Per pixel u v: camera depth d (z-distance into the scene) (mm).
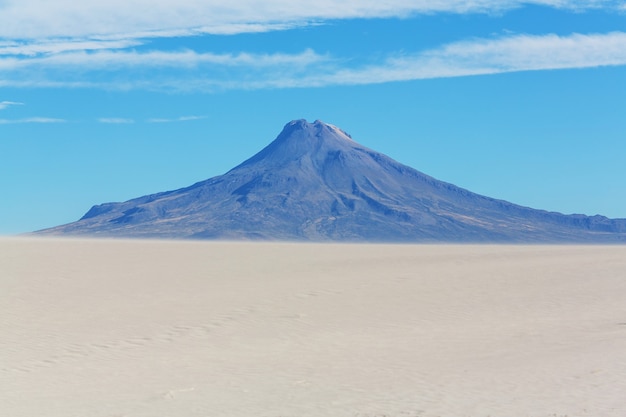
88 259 50594
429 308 31812
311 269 45500
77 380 19859
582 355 21609
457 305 32562
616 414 15406
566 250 65875
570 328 26859
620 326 26828
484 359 21703
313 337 26031
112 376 20312
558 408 15969
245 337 25969
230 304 32125
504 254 57781
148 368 21344
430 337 25859
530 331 26469
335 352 23500
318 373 20406
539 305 32562
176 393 18188
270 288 36656
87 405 17141
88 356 22969
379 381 19203
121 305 31734
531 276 41406
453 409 16078
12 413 16438
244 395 17938
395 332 26891
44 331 26516
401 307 31984
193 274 42406
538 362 20844
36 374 20609
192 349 24062
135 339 25453
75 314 29672
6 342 24703
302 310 31047
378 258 54531
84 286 36812
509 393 17438
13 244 67125
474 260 51406
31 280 38156
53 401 17562
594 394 17125
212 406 16891
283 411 16281
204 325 27812
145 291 35562
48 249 59688
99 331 26625
